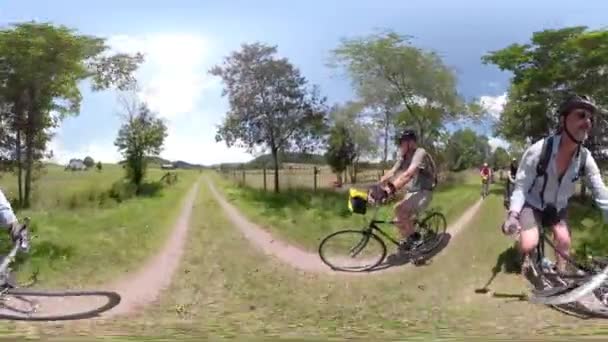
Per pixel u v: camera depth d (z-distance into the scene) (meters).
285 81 29.89
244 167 38.41
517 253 7.27
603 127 4.68
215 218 12.46
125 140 31.67
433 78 31.83
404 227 8.33
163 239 9.47
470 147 38.38
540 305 4.66
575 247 7.76
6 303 5.23
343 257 8.11
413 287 6.43
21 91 22.80
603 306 4.04
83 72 24.02
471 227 10.48
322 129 31.06
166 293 6.10
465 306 5.42
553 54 25.39
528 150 4.22
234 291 6.25
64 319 4.76
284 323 4.50
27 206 18.86
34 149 24.02
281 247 8.98
